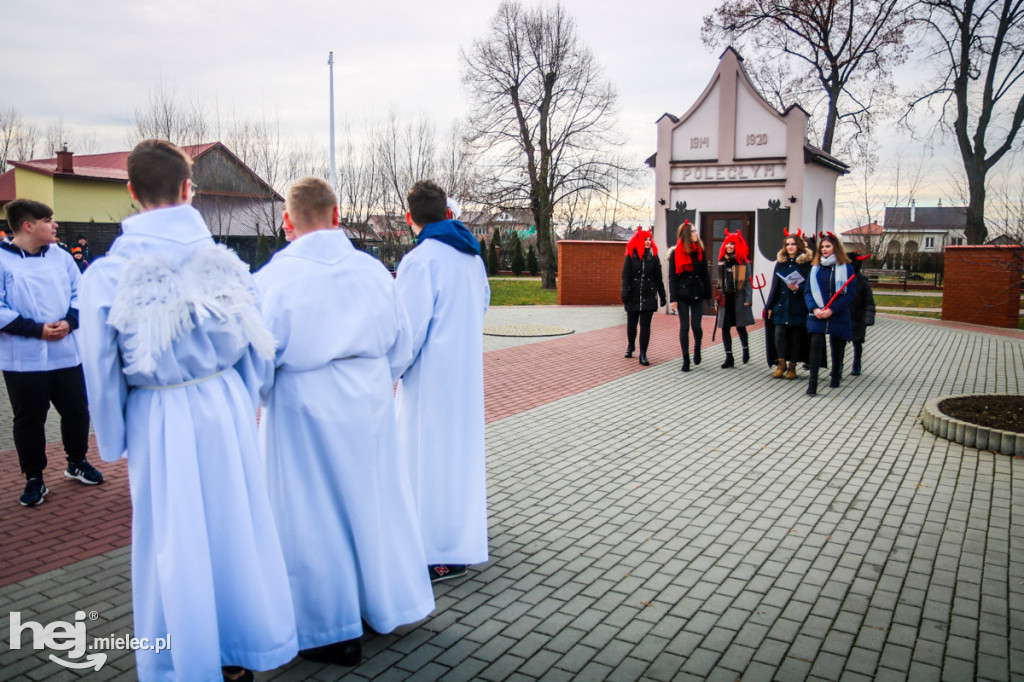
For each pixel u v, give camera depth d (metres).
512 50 32.12
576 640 3.37
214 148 33.56
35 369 5.17
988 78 26.77
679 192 16.55
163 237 2.62
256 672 3.11
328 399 3.08
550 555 4.32
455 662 3.19
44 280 5.32
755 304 16.06
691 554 4.32
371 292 3.21
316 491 3.09
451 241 3.87
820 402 8.54
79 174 35.50
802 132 15.21
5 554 4.39
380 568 3.20
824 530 4.69
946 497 5.30
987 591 3.83
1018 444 6.32
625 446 6.71
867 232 45.25
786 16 29.83
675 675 3.08
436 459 3.88
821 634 3.41
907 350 12.81
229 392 2.79
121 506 5.21
